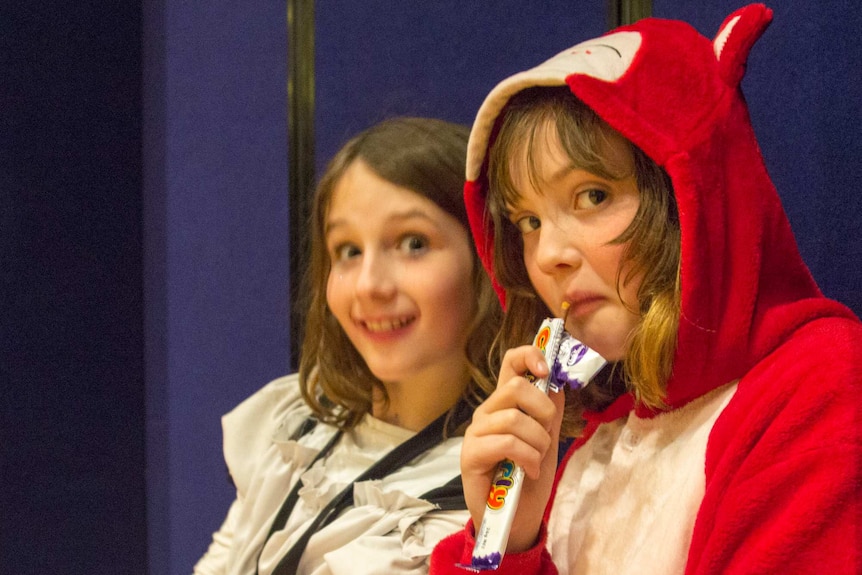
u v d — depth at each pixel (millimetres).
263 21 2914
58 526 3195
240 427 2424
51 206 3205
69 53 3234
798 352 1196
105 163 3305
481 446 1386
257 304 2957
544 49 2400
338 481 2178
